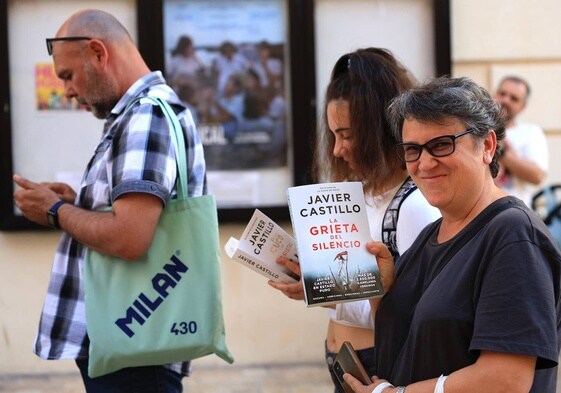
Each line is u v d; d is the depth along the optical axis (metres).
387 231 2.62
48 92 5.57
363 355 2.71
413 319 2.16
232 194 5.72
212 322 2.87
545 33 6.04
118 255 2.83
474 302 2.03
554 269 2.01
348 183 2.42
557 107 6.10
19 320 5.68
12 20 5.54
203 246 2.89
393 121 2.30
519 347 1.92
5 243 5.66
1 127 5.53
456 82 2.17
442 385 2.02
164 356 2.85
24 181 2.96
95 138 5.61
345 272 2.33
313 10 5.63
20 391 5.36
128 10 5.62
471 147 2.12
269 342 5.85
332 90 2.80
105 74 3.07
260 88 5.70
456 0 5.96
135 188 2.81
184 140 3.05
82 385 5.49
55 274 2.98
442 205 2.15
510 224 2.02
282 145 5.73
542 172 5.73
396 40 5.75
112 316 2.84
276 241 2.60
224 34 5.66
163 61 5.58
